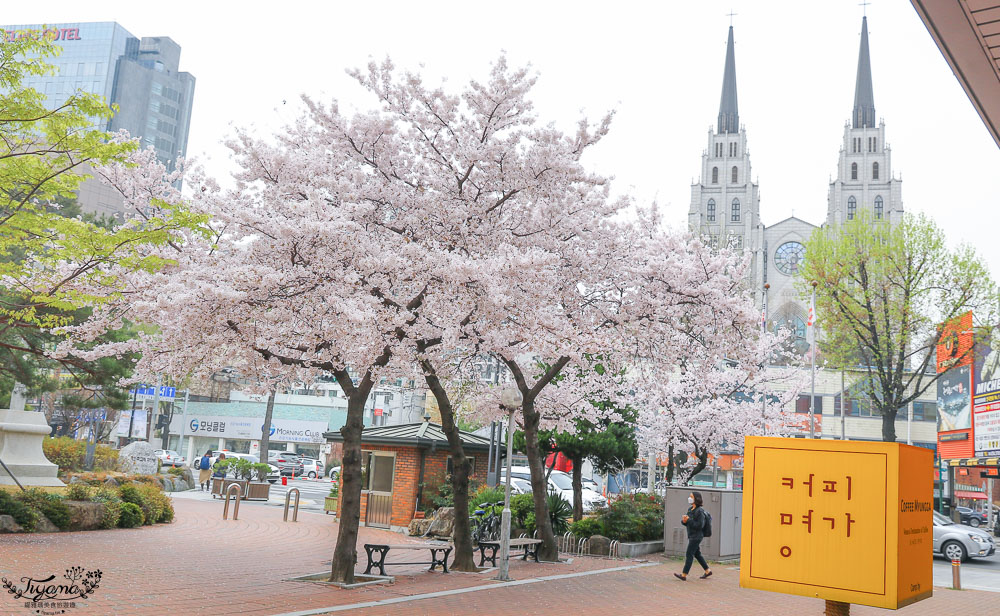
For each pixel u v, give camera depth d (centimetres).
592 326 1553
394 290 1279
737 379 2778
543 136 1385
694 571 1630
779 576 557
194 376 1340
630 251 1586
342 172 1373
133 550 1441
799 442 565
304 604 970
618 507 1991
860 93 11750
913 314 3309
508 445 1364
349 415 1245
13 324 1294
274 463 5562
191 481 3778
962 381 3869
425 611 972
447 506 2128
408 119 1430
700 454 2862
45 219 1181
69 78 14962
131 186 1367
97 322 1290
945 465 4569
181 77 15900
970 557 2339
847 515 536
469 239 1315
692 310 1606
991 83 589
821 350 3719
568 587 1286
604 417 2228
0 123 1172
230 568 1282
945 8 504
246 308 1121
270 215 1216
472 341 1405
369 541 1884
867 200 11281
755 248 10462
